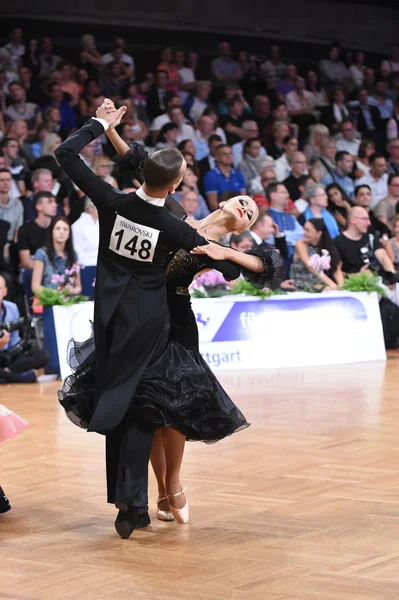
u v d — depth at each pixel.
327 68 27.91
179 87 24.44
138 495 6.44
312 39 29.12
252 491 7.75
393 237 19.64
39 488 7.96
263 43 28.44
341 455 9.04
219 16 27.66
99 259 6.59
